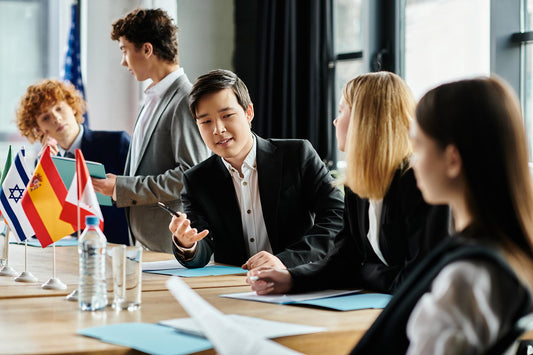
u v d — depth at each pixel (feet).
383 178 5.04
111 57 16.08
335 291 5.48
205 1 15.87
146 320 4.42
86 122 15.80
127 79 16.22
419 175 3.13
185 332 3.98
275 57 14.78
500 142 2.92
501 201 2.89
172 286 3.47
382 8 13.78
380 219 5.24
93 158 11.32
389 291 5.25
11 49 16.72
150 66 9.48
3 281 6.34
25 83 16.80
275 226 7.23
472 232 2.91
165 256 8.34
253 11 16.01
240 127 7.01
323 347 4.02
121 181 8.87
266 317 4.51
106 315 4.59
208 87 6.93
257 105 15.39
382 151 5.02
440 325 2.67
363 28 13.80
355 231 5.64
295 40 14.51
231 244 7.40
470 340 2.62
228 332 3.25
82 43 16.01
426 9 13.01
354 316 4.53
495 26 11.48
